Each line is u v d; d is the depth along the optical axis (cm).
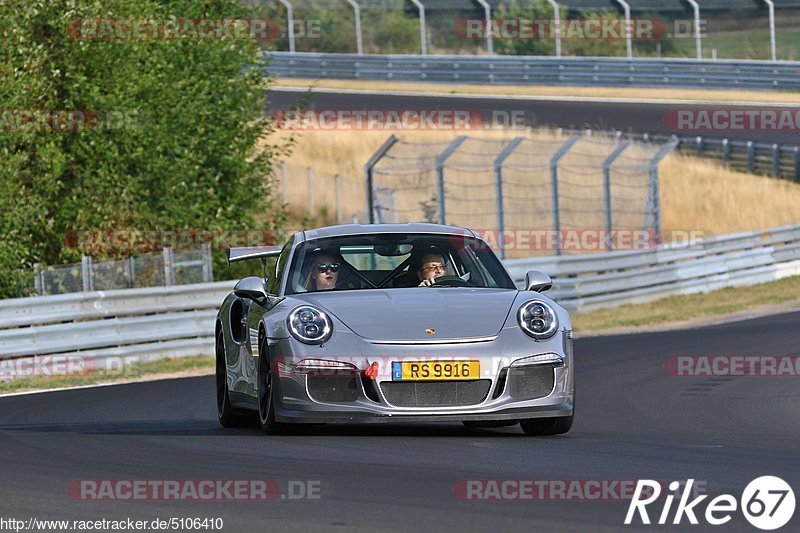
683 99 14338
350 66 14588
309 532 1706
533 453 2441
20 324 5112
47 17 6788
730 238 8619
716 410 3472
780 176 12625
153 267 6312
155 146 7044
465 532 1686
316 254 2997
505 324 2673
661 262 8094
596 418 3281
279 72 14575
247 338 2983
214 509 1891
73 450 2633
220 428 3222
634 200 10975
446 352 2592
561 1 15050
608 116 13325
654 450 2511
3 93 6406
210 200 7569
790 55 15762
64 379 5019
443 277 2950
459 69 14700
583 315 7400
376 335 2622
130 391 4400
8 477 2255
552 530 1697
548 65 14738
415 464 2295
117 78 6938
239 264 7650
